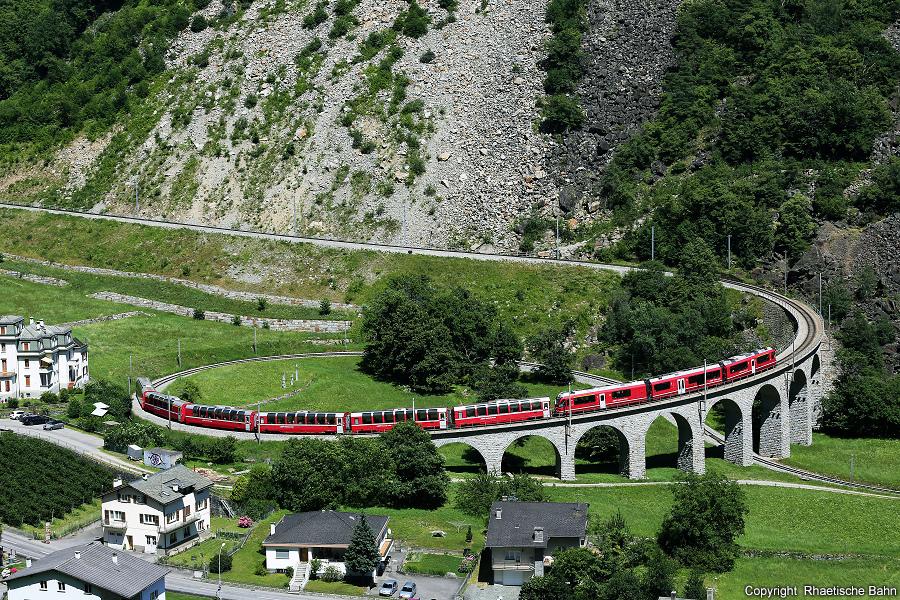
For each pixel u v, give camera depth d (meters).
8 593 188.12
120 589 186.25
